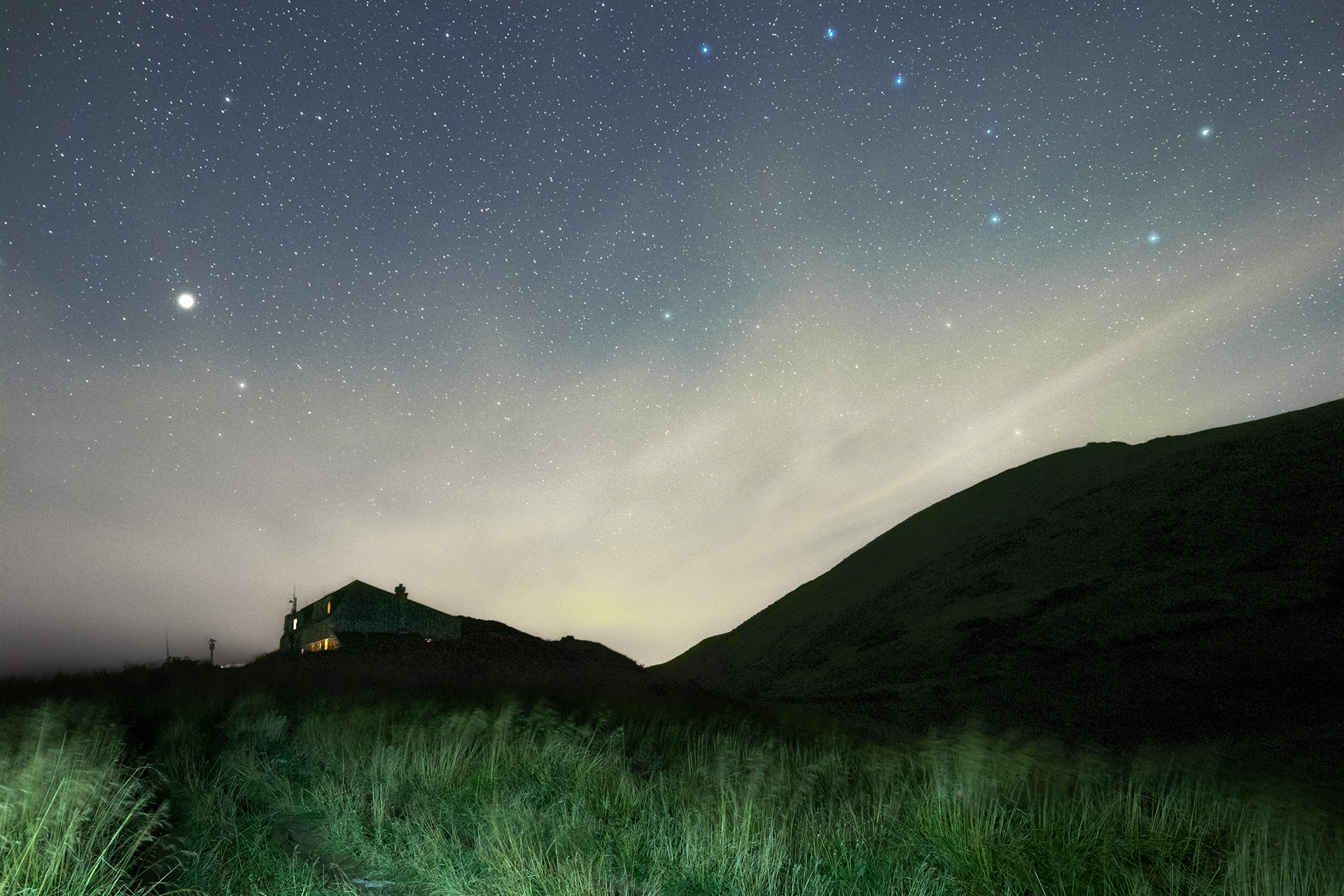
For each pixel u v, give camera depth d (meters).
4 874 4.32
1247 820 6.34
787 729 16.11
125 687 20.94
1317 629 29.78
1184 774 8.64
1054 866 5.27
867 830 6.10
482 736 9.59
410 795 7.21
